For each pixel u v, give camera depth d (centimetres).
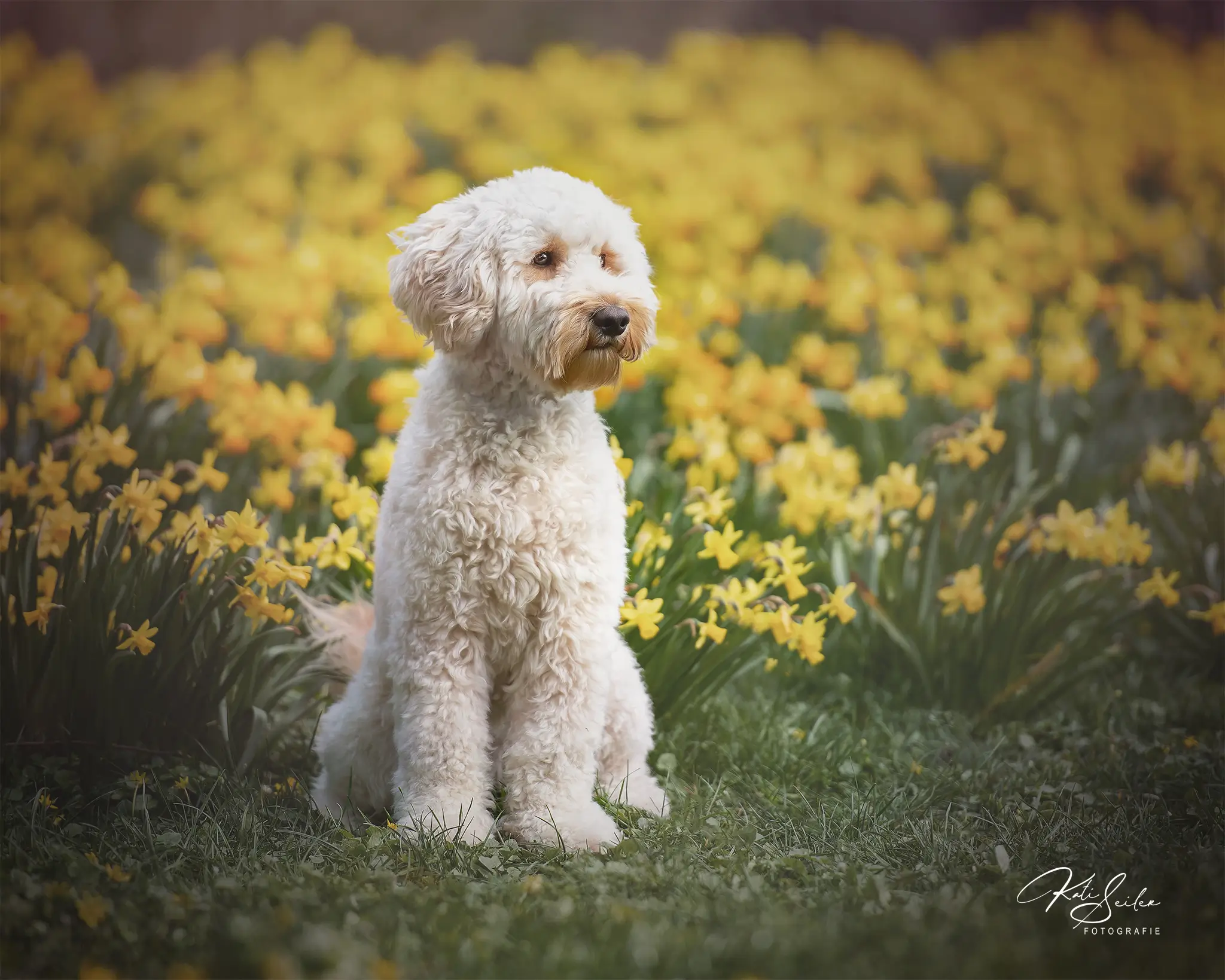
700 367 823
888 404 864
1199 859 495
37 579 598
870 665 748
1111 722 688
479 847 503
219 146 1252
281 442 739
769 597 660
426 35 1653
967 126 1369
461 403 529
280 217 1123
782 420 818
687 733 659
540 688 533
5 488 622
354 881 471
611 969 399
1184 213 1273
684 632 656
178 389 739
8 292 729
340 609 617
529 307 518
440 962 404
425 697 523
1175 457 802
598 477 537
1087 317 1043
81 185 1244
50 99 1294
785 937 421
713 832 545
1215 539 794
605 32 1697
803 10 1720
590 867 493
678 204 1055
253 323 873
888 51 1539
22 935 423
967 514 795
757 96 1384
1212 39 1531
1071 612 752
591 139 1316
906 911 452
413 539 520
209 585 611
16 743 576
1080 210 1233
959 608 739
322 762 577
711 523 692
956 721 703
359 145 1259
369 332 822
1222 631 707
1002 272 1117
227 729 594
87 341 878
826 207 1162
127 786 563
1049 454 912
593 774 543
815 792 609
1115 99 1392
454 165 1329
